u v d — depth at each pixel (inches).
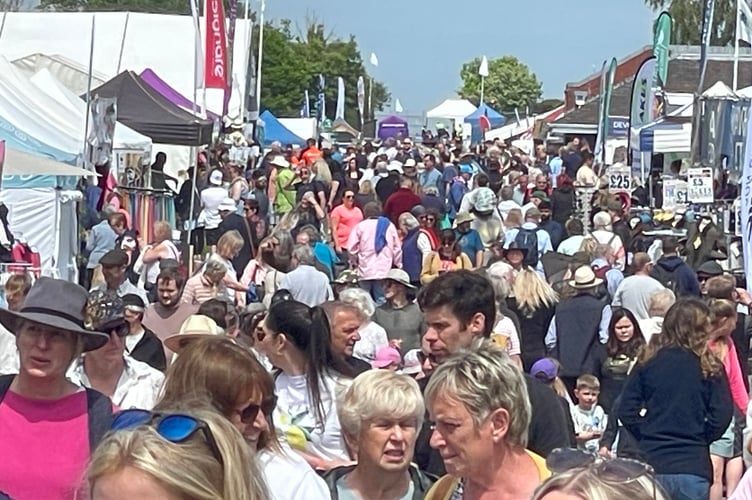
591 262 821.2
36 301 248.7
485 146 2456.9
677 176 1360.7
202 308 498.9
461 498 240.5
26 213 903.1
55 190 906.1
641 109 1632.6
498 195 1535.4
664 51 1729.8
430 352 295.6
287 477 234.4
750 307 587.5
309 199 1212.5
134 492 137.6
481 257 990.4
